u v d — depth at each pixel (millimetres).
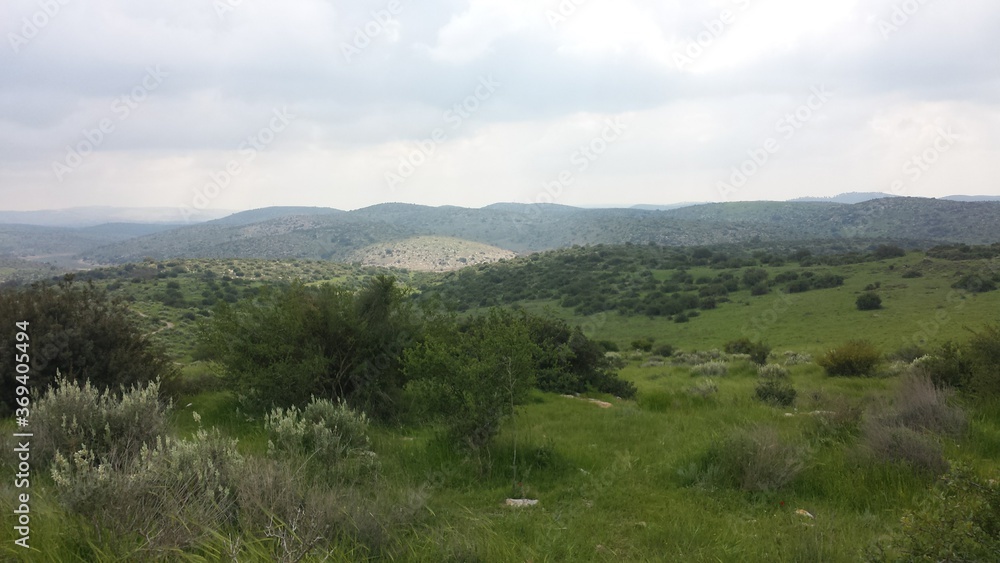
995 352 10211
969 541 3303
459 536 4434
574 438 9273
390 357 10820
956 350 12234
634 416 11445
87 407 5957
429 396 7559
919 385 9133
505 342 7492
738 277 77875
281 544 3605
